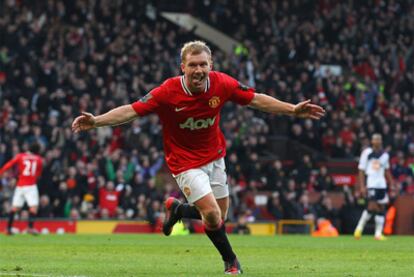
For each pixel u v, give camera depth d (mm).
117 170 45719
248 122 54750
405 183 51750
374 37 66750
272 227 45594
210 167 15883
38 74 51938
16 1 58062
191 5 68188
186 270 17375
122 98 52000
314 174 50500
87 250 25266
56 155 45344
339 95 58781
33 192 38344
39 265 18750
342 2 69000
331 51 63875
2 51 52531
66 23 59062
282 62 61406
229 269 16094
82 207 44406
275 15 66125
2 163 45250
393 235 45875
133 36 57688
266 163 50750
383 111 59875
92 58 54312
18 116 48312
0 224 43094
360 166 36250
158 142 50656
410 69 66688
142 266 18578
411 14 70125
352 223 46438
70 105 50375
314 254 24125
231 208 46188
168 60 56625
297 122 57875
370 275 16500
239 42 64375
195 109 15406
